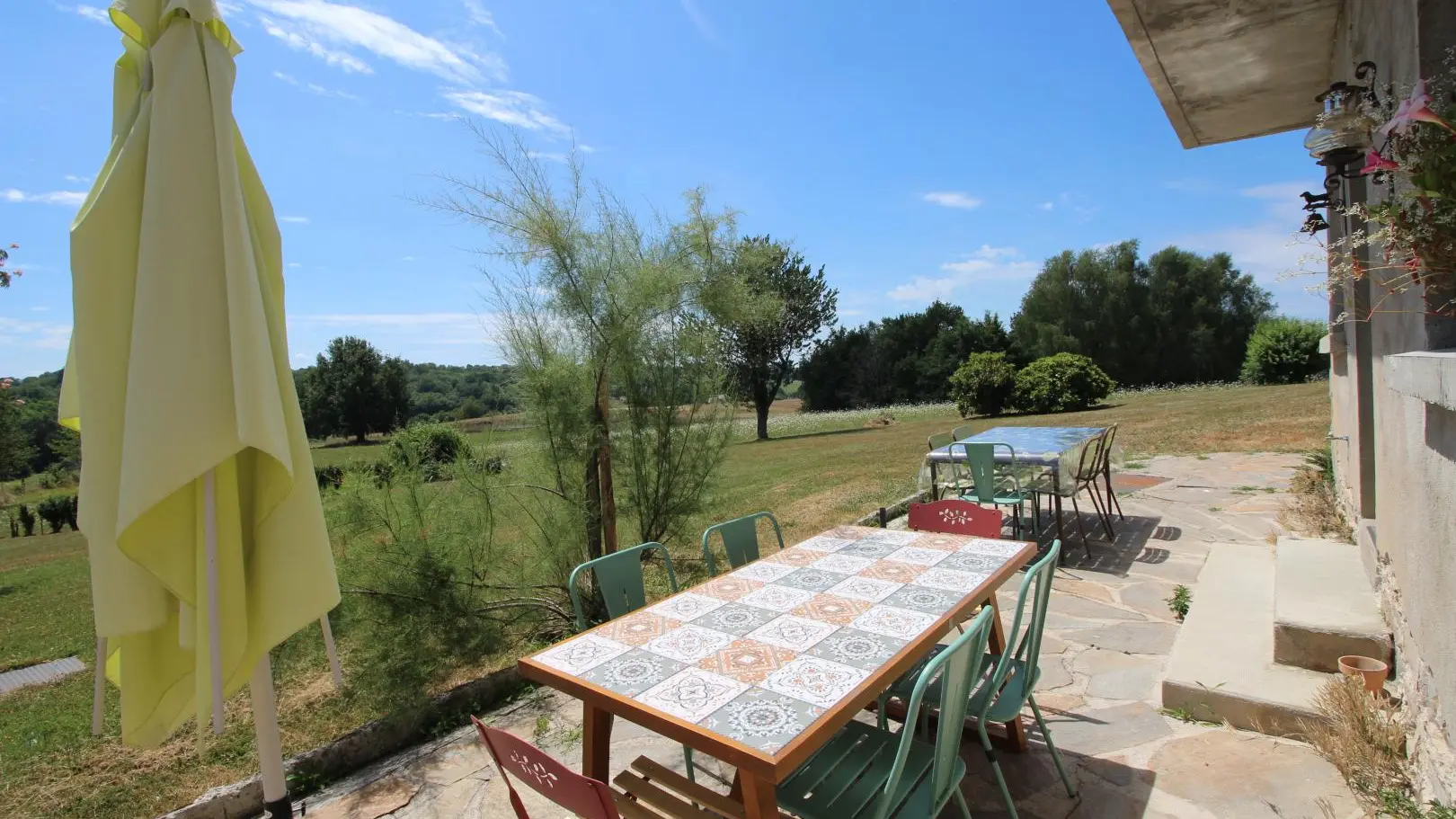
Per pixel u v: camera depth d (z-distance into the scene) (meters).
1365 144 3.11
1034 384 22.64
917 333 35.94
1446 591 2.09
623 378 5.07
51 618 7.40
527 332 4.82
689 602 2.60
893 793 1.90
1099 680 3.52
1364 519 3.92
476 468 4.63
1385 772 2.41
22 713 4.37
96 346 1.79
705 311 5.29
